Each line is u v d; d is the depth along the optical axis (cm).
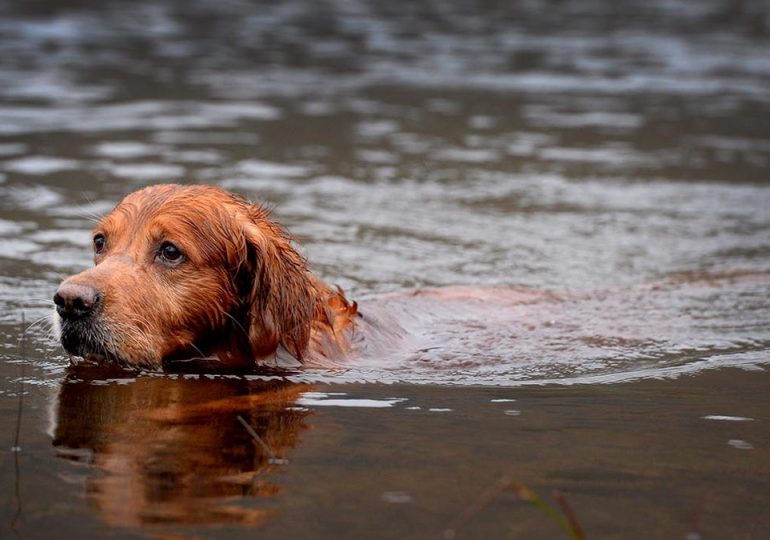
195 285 763
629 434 626
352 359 798
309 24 2788
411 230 1225
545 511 506
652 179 1480
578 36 2723
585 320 923
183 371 758
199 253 761
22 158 1466
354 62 2320
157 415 651
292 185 1385
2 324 857
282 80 2114
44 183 1342
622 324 913
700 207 1348
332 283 1030
